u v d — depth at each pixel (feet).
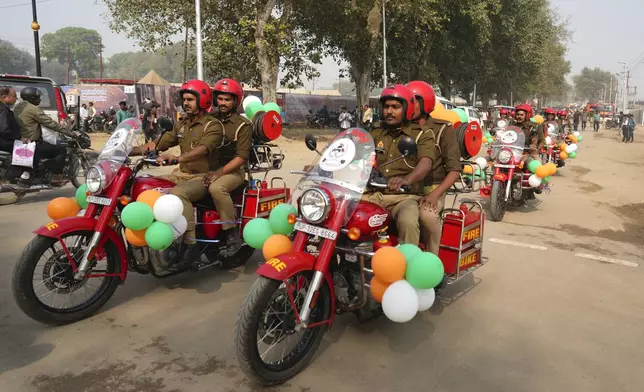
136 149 14.97
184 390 10.12
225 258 16.65
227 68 68.95
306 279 10.87
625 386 10.58
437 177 13.55
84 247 13.42
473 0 94.02
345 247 11.35
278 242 11.32
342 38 83.51
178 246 14.57
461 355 11.78
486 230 23.61
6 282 15.60
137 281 16.15
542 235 22.77
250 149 16.25
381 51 91.76
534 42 125.49
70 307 13.25
